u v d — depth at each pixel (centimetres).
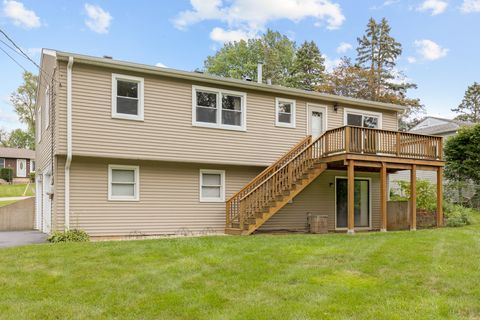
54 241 981
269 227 1410
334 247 809
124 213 1177
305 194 1496
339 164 1305
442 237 965
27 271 624
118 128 1147
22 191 3186
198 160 1265
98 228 1134
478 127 2122
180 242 874
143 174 1214
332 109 1552
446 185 2153
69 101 1082
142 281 573
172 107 1234
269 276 597
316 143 1338
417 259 699
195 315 450
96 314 455
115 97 1148
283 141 1436
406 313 449
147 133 1188
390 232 1141
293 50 4359
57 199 1089
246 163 1353
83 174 1128
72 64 1090
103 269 636
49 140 1259
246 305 478
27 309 468
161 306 477
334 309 463
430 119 3362
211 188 1334
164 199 1239
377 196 1648
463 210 1562
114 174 1180
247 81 1350
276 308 467
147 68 1176
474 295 511
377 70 3822
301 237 991
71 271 625
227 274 608
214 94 1319
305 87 3903
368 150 1238
